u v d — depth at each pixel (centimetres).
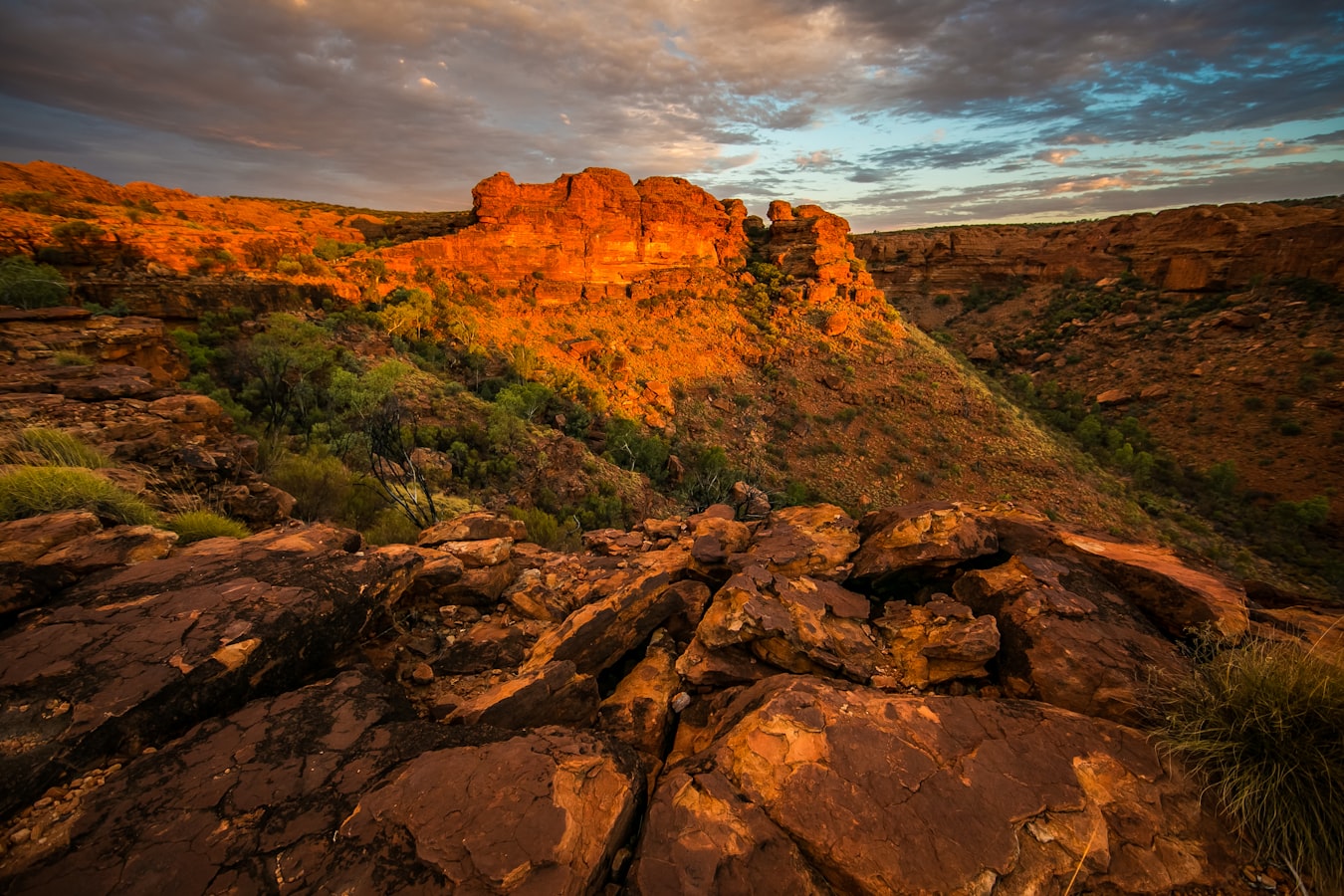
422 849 230
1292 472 4578
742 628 420
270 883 217
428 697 413
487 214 5944
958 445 4484
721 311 6122
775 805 264
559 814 249
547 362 4738
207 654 322
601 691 470
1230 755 274
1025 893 229
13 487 516
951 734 300
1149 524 4012
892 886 229
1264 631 355
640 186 6688
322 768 273
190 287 3288
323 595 394
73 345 1328
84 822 239
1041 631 378
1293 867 239
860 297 6538
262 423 2159
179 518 603
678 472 3822
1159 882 234
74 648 323
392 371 3050
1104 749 291
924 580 505
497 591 590
